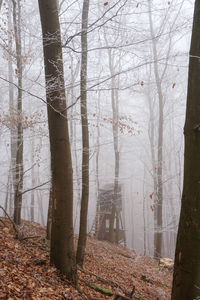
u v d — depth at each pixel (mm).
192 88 2826
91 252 9734
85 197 6957
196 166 2734
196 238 2680
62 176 4566
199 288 2627
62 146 4555
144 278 8352
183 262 2736
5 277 3670
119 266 9094
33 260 4887
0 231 6105
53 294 3932
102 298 4945
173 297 2811
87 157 7160
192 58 2854
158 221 14203
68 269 4711
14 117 7969
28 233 7516
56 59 4500
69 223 4699
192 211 2721
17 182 8820
